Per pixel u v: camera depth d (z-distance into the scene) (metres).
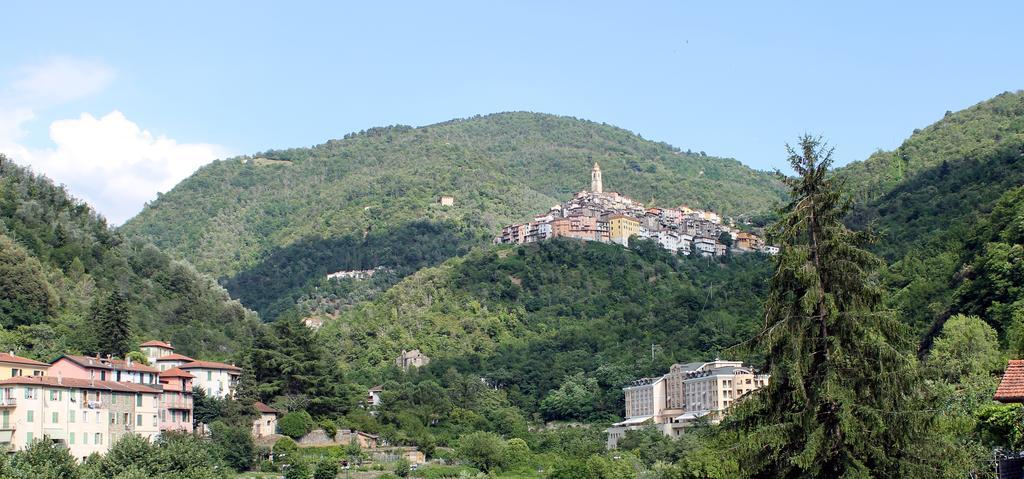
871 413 54.12
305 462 165.00
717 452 59.97
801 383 55.38
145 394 160.88
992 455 75.69
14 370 150.25
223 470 140.88
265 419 191.88
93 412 148.62
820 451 54.91
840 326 56.44
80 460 144.00
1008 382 65.50
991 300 156.25
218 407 183.50
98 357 168.25
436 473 181.75
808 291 56.50
